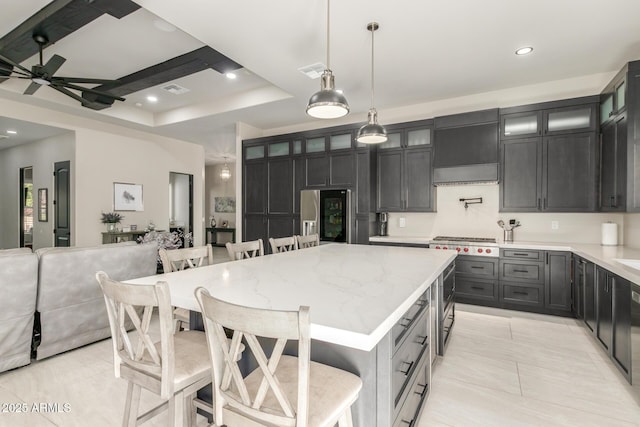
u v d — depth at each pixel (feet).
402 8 8.36
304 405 3.01
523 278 12.39
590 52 10.71
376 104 15.97
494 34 9.62
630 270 7.44
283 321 2.92
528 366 8.34
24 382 7.41
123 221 20.92
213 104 17.84
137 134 21.76
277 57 11.05
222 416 3.66
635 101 9.43
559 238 13.33
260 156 18.88
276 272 6.39
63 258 8.56
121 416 6.21
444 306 8.70
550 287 11.97
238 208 19.58
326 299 4.50
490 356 8.89
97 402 6.65
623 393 7.11
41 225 21.38
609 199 10.89
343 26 9.20
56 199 19.98
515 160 13.09
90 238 19.26
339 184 16.37
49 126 17.72
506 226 14.08
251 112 17.38
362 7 8.31
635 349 6.97
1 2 9.31
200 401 5.18
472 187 14.92
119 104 18.66
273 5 8.25
